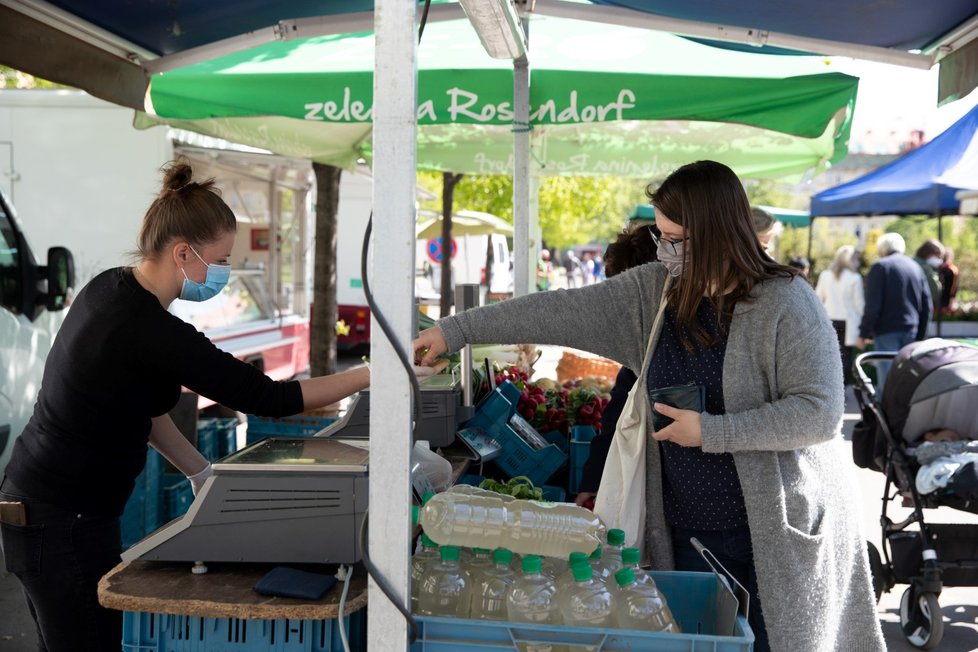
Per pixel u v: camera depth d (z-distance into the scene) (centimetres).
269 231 982
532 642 172
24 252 495
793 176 700
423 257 1748
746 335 213
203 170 823
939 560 421
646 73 406
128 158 750
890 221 2019
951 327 1270
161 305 230
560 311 231
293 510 205
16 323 487
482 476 344
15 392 484
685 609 212
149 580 204
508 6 299
